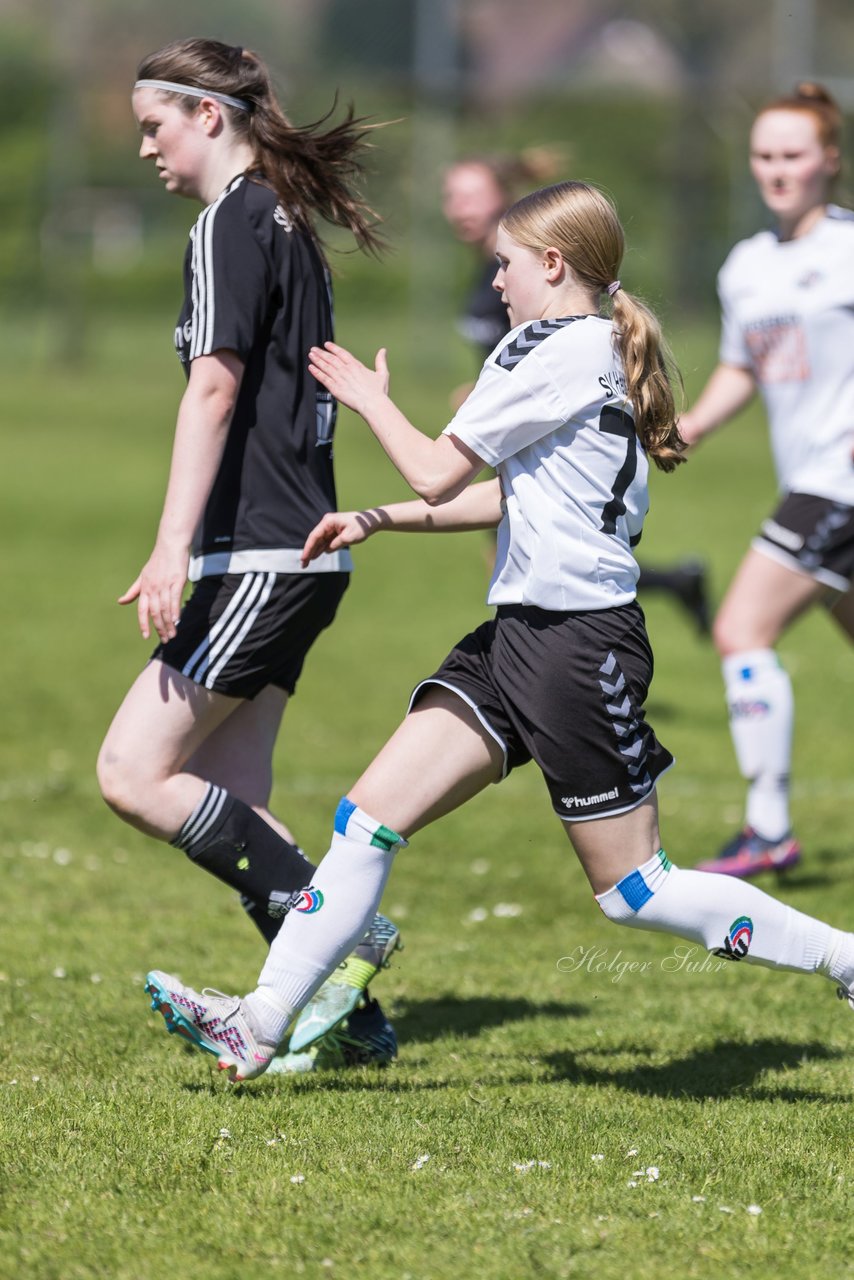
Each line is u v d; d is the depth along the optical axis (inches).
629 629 504.7
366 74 3870.6
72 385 3939.5
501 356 501.4
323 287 577.9
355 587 1875.0
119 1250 415.8
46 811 997.8
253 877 567.2
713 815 997.8
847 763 1144.2
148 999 657.6
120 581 1850.4
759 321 842.8
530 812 1023.6
